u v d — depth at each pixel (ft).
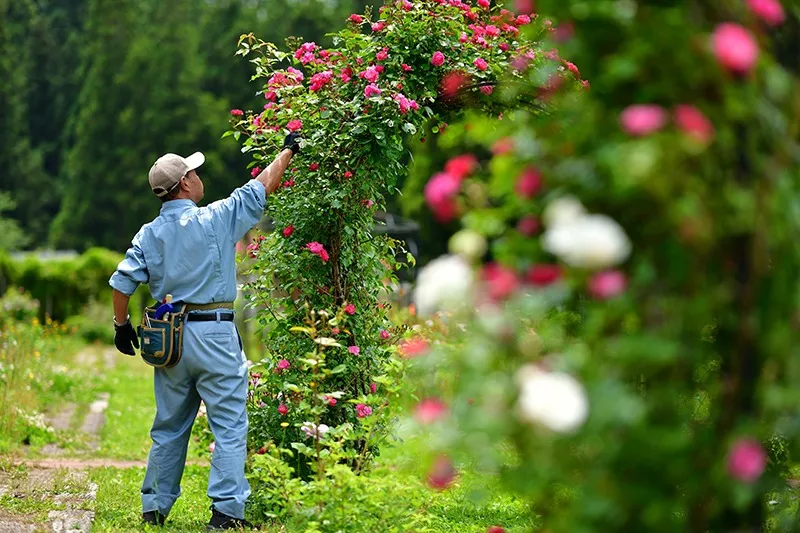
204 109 302.86
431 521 30.63
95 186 305.53
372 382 36.14
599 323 15.75
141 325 32.27
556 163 16.37
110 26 325.42
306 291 36.09
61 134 379.76
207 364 31.83
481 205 17.28
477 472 18.61
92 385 81.15
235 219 32.65
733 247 15.89
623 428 15.25
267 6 331.36
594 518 15.58
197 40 336.90
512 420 15.56
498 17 35.42
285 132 36.68
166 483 32.89
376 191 37.19
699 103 15.69
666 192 14.82
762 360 16.12
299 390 29.66
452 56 35.81
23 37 401.70
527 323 17.33
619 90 16.43
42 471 42.91
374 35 36.65
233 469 31.71
